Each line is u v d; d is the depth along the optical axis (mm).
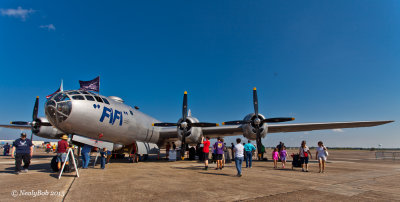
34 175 7711
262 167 11234
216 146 9984
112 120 11203
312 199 4555
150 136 15461
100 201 4246
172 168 10227
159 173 8359
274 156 11109
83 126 9773
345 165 12883
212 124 14297
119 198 4488
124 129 12328
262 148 15945
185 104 14656
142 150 14359
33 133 12562
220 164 9852
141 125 14102
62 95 9609
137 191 5156
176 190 5297
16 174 7922
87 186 5707
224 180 6844
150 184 6039
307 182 6609
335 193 5129
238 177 7504
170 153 15391
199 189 5434
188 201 4316
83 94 10180
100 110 10453
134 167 10656
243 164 12945
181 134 14523
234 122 14492
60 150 8273
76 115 9383
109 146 11148
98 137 10883
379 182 6688
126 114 12523
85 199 4391
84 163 9938
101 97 11109
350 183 6484
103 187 5586
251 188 5613
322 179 7215
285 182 6574
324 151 9242
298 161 10656
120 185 5867
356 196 4852
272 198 4605
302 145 9648
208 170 9492
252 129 14430
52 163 8539
